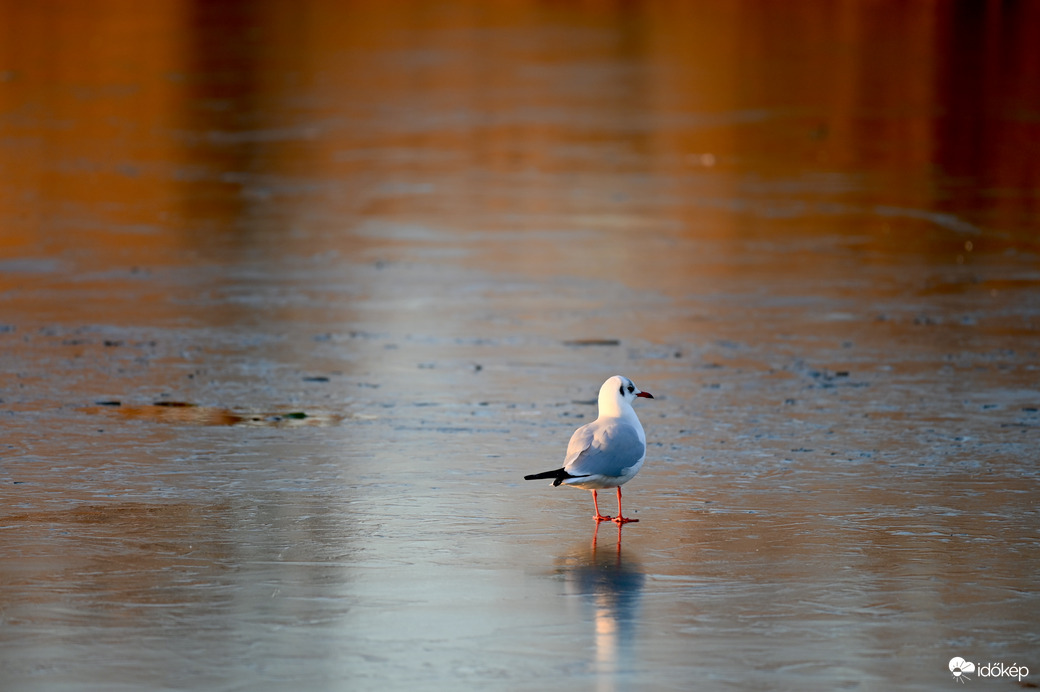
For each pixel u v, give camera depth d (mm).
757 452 12383
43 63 47188
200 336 17438
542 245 24078
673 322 18469
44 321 18188
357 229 25391
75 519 10273
